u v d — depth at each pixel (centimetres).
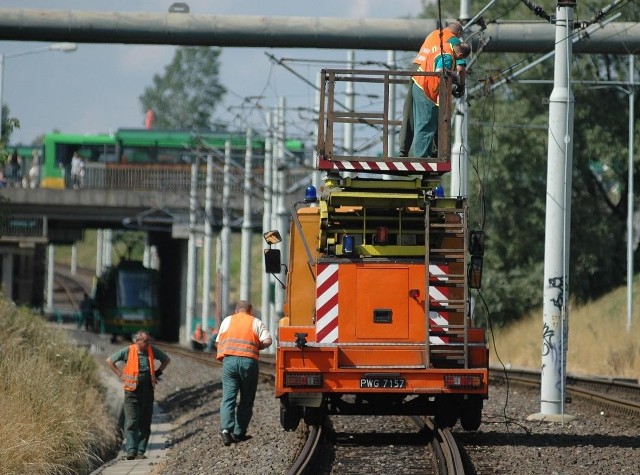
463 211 4562
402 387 4547
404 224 4647
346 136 11125
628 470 4006
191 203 17950
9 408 4550
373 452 4475
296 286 4766
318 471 4066
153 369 5450
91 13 7562
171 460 5025
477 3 15138
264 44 7600
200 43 7644
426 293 4572
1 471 3975
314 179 12756
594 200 15738
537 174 14938
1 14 7519
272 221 15600
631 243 12644
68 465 4612
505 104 14725
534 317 14838
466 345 4541
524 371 9531
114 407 7094
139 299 18650
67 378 6053
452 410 4984
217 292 17175
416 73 4644
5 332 6606
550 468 4019
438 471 3994
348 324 4600
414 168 4572
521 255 15288
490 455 4334
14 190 19312
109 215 19850
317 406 4603
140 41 7625
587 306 14800
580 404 6850
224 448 4975
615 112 14962
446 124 4612
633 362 10694
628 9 13350
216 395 8112
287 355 4594
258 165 19600
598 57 14962
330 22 7525
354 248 4597
